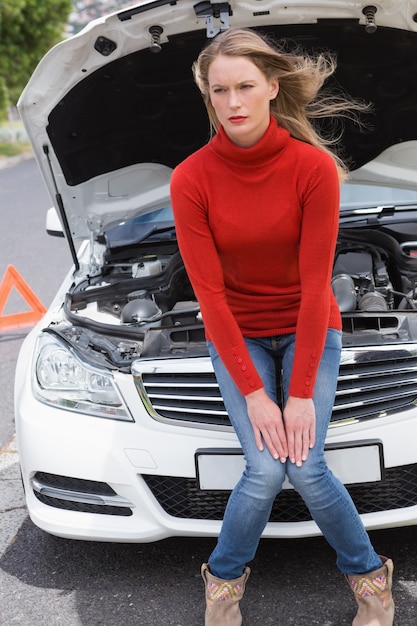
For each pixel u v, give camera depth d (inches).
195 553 124.7
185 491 113.0
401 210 163.8
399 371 108.7
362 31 126.2
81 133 141.4
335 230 92.0
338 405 107.9
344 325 119.6
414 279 144.2
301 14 123.3
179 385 111.0
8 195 585.0
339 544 97.6
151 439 111.9
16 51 975.6
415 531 124.0
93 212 155.8
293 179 90.1
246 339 100.7
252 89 87.4
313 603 109.3
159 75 135.6
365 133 146.2
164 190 157.8
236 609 101.2
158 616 110.3
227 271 97.9
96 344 121.9
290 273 97.1
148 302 136.3
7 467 163.0
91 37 124.0
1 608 115.6
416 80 135.3
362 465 107.7
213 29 123.0
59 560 126.3
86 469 113.3
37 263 348.8
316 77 95.1
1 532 136.7
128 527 114.8
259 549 122.9
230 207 91.5
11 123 1010.1
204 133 149.3
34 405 118.9
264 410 94.9
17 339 249.1
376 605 98.9
